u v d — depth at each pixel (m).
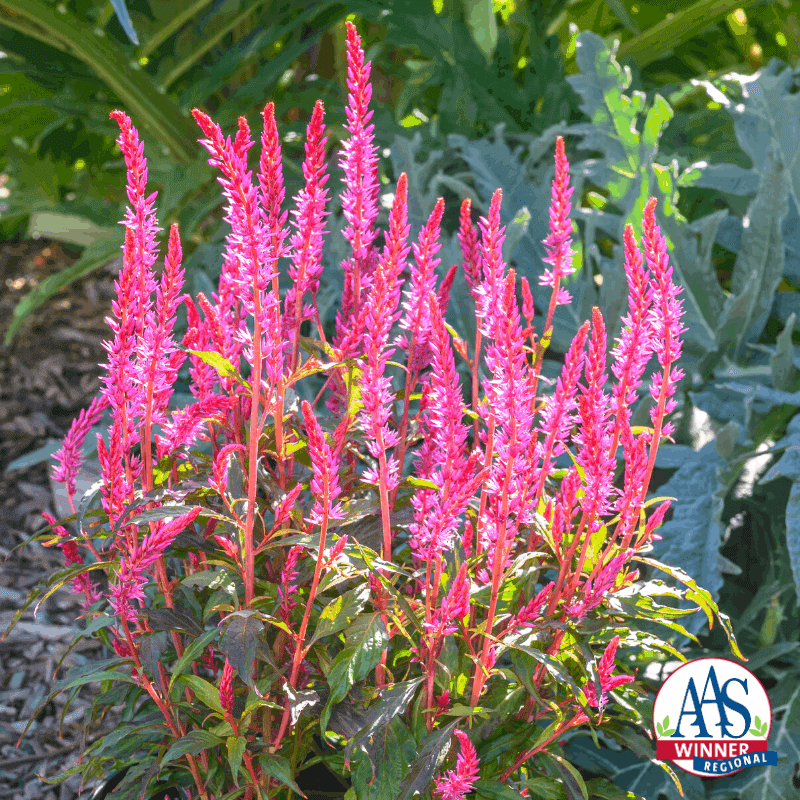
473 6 2.78
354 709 1.25
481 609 1.33
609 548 1.25
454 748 1.28
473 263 1.32
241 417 1.32
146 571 1.39
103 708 1.43
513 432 1.17
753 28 3.54
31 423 3.05
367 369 1.18
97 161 3.95
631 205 1.93
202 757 1.30
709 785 1.64
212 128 1.15
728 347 1.88
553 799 1.27
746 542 1.90
